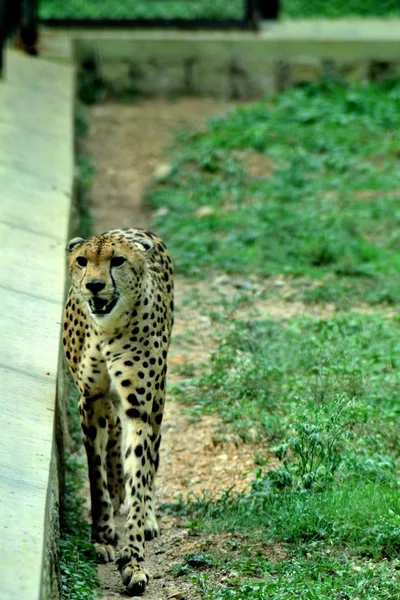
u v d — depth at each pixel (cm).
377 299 1532
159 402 976
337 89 2497
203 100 2562
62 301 1107
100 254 887
